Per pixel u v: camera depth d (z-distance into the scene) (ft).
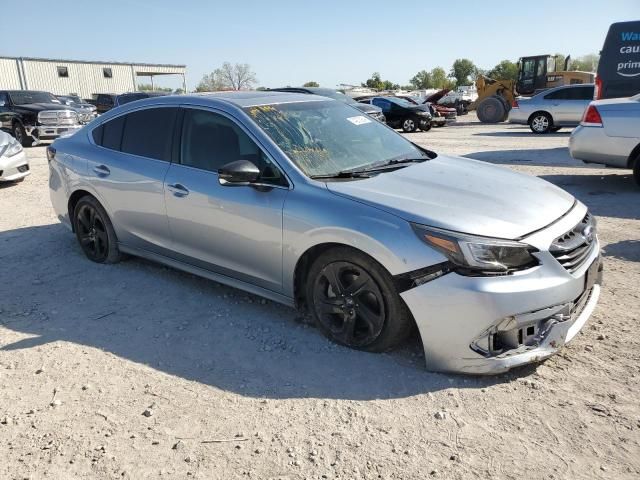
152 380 10.77
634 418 9.06
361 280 11.00
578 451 8.40
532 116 64.08
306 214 11.37
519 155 40.37
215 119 13.66
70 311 13.96
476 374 10.12
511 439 8.72
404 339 11.13
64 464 8.49
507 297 9.60
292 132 13.08
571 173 31.24
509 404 9.58
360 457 8.46
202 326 12.94
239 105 13.53
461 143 51.88
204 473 8.25
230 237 12.91
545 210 11.05
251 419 9.48
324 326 11.92
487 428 9.00
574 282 10.25
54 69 160.04
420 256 10.02
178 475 8.21
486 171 13.24
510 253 9.80
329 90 58.90
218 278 13.88
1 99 59.93
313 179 11.89
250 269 12.87
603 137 25.68
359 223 10.63
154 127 15.10
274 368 11.05
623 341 11.46
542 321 10.09
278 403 9.91
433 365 10.41
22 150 31.58
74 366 11.31
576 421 9.06
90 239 17.38
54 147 18.02
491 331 9.77
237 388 10.41
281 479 8.09
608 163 26.13
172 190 14.01
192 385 10.55
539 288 9.76
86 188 16.53
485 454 8.43
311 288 11.94
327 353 11.50
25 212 24.59
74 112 58.85
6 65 150.61
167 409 9.81
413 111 70.49
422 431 9.00
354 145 13.66
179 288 15.23
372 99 74.13
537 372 10.48
